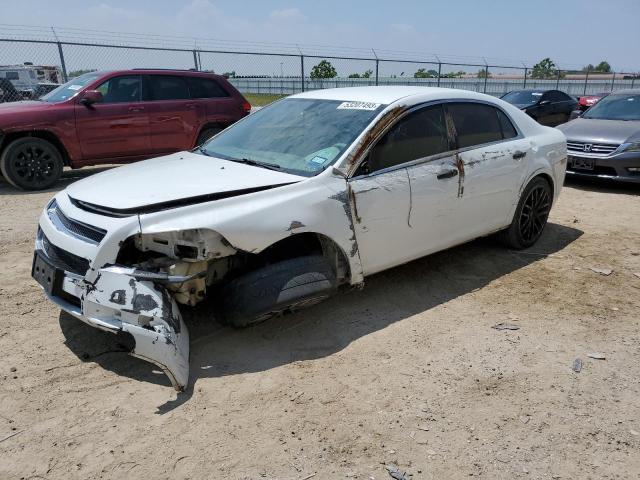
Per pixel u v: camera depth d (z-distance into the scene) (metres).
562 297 4.41
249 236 3.18
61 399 2.96
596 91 30.77
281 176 3.58
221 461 2.54
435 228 4.29
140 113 8.73
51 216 3.58
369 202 3.75
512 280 4.74
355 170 3.72
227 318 3.36
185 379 3.03
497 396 3.07
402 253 4.10
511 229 5.23
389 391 3.10
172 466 2.50
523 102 16.91
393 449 2.64
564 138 5.63
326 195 3.54
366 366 3.35
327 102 4.42
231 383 3.14
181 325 3.19
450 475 2.48
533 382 3.22
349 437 2.72
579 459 2.60
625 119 8.96
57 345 3.51
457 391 3.11
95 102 8.33
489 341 3.68
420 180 4.05
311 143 3.96
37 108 7.99
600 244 5.74
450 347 3.59
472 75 23.69
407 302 4.25
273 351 3.49
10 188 8.30
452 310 4.14
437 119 4.32
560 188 5.64
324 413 2.89
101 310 2.99
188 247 3.11
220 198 3.27
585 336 3.78
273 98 21.70
